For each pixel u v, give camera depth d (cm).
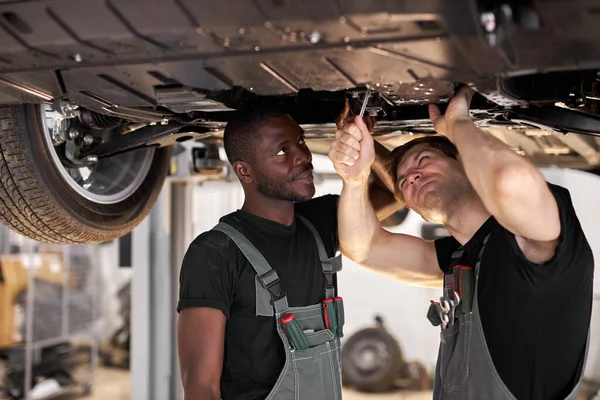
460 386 159
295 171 174
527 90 155
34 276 622
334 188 715
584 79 165
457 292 162
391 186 212
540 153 375
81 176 229
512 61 123
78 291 681
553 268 145
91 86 150
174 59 133
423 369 703
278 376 166
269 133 172
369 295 752
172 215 459
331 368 169
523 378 154
